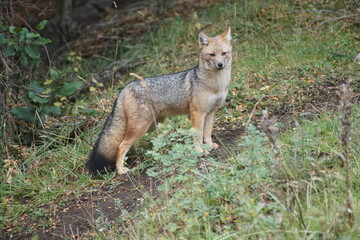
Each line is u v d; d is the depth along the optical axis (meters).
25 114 12.30
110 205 9.35
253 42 16.77
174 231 7.42
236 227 7.19
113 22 22.33
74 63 19.55
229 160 9.17
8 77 12.74
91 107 14.76
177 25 19.81
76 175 10.78
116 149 10.66
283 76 13.92
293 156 8.66
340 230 6.22
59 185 10.53
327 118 10.01
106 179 10.31
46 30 20.91
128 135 10.48
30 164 11.48
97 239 8.17
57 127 13.02
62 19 22.25
